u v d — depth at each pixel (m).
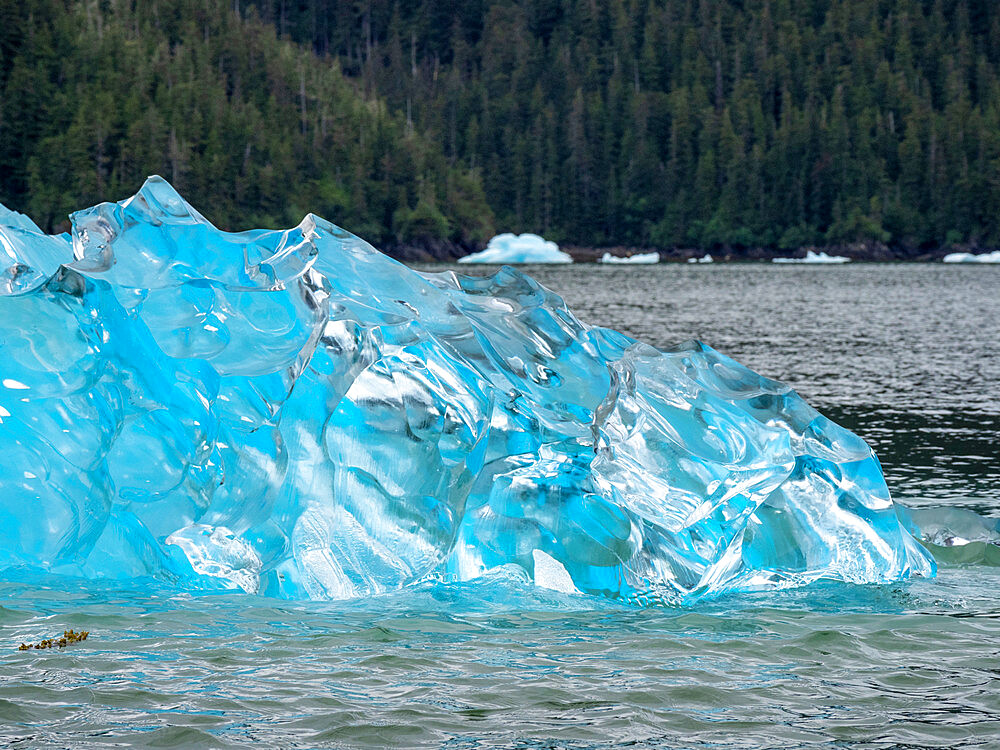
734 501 32.75
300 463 31.12
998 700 21.97
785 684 22.88
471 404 32.22
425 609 28.94
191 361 30.89
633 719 20.70
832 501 34.31
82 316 29.64
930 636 26.70
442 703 21.36
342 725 20.11
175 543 30.66
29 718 20.03
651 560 30.97
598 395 32.91
